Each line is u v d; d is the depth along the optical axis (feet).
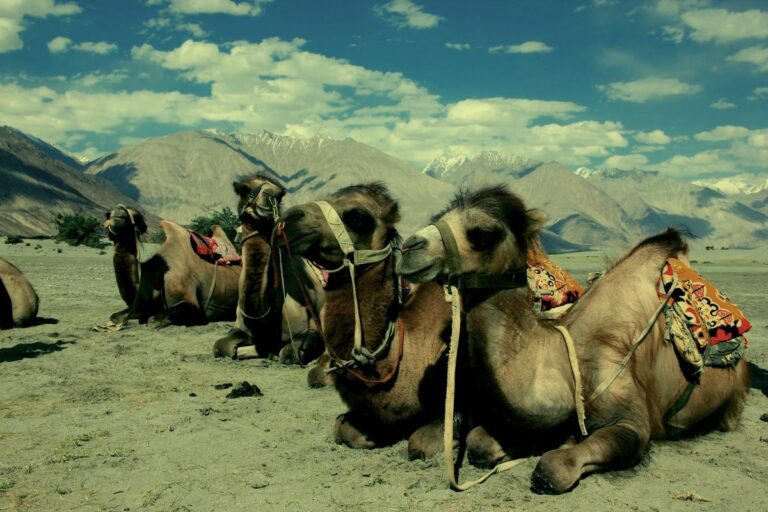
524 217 18.11
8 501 17.69
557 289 24.40
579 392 18.52
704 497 17.78
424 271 17.57
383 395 20.36
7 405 27.30
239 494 18.22
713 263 254.06
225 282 50.52
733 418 24.03
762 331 51.60
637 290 20.79
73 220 235.20
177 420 25.32
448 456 17.78
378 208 20.57
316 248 20.13
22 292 48.44
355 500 17.74
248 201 32.76
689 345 20.81
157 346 41.27
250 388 29.45
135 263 47.93
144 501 17.70
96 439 22.99
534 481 17.76
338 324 20.12
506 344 18.04
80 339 43.60
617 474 19.27
